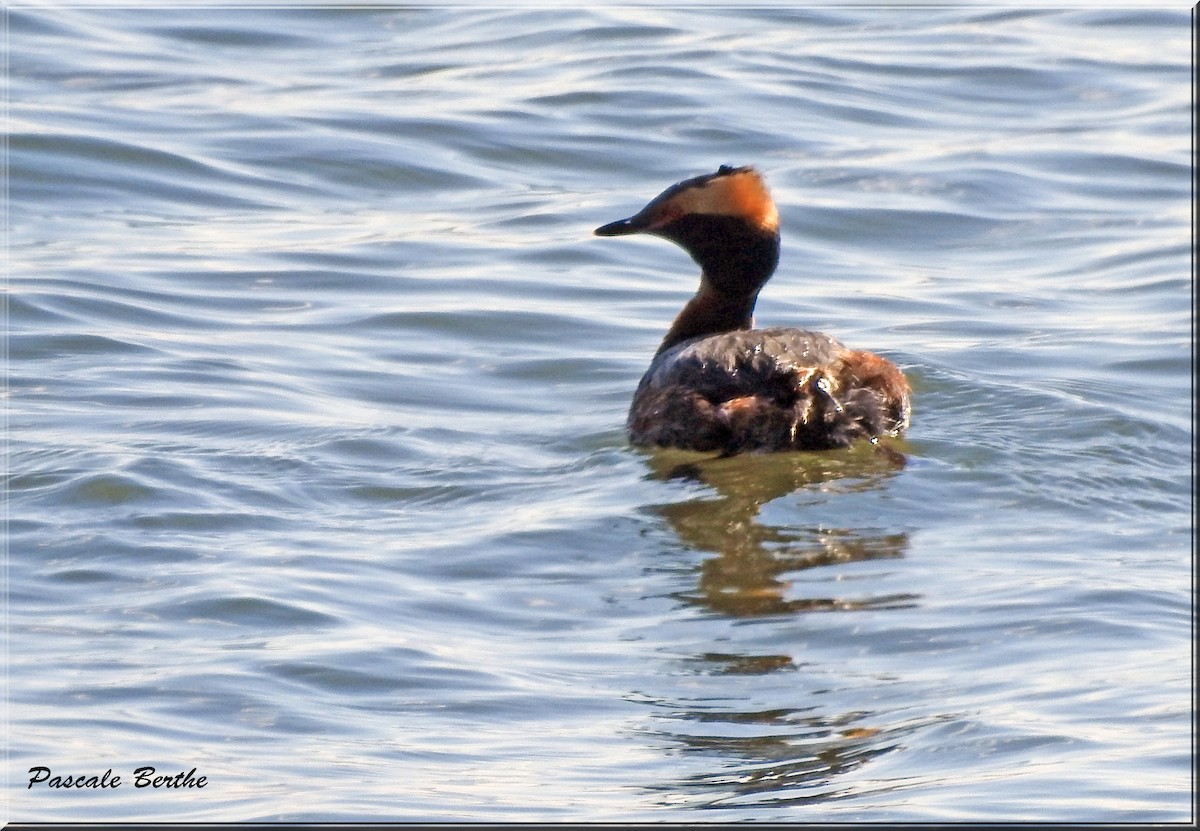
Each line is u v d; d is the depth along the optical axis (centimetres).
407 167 2308
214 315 1841
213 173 2270
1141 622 1081
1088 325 1847
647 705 992
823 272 2044
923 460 1376
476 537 1235
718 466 1364
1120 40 2823
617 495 1314
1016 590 1134
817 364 1432
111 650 1051
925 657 1044
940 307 1919
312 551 1209
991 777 891
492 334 1817
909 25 2906
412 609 1120
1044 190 2272
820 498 1300
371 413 1562
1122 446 1418
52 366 1659
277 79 2617
